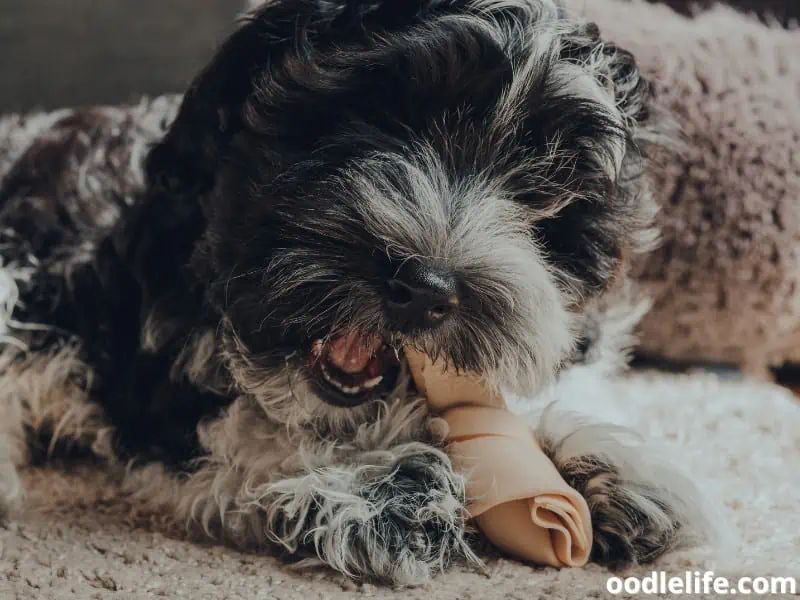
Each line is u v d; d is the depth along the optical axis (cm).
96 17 103
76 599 48
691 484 55
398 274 50
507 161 53
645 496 54
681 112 80
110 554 53
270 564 53
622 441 57
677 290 83
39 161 72
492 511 53
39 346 66
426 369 55
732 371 87
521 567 52
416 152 52
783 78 83
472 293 51
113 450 64
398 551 51
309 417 56
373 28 54
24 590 49
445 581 51
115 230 64
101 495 62
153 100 80
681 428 70
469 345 51
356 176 52
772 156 81
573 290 57
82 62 103
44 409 66
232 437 57
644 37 84
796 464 65
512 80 52
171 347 60
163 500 59
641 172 61
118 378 64
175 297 59
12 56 103
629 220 59
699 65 82
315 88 53
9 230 68
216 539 56
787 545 55
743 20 94
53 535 55
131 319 64
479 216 51
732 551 54
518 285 52
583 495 54
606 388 67
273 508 54
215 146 56
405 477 53
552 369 54
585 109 54
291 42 55
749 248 81
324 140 53
